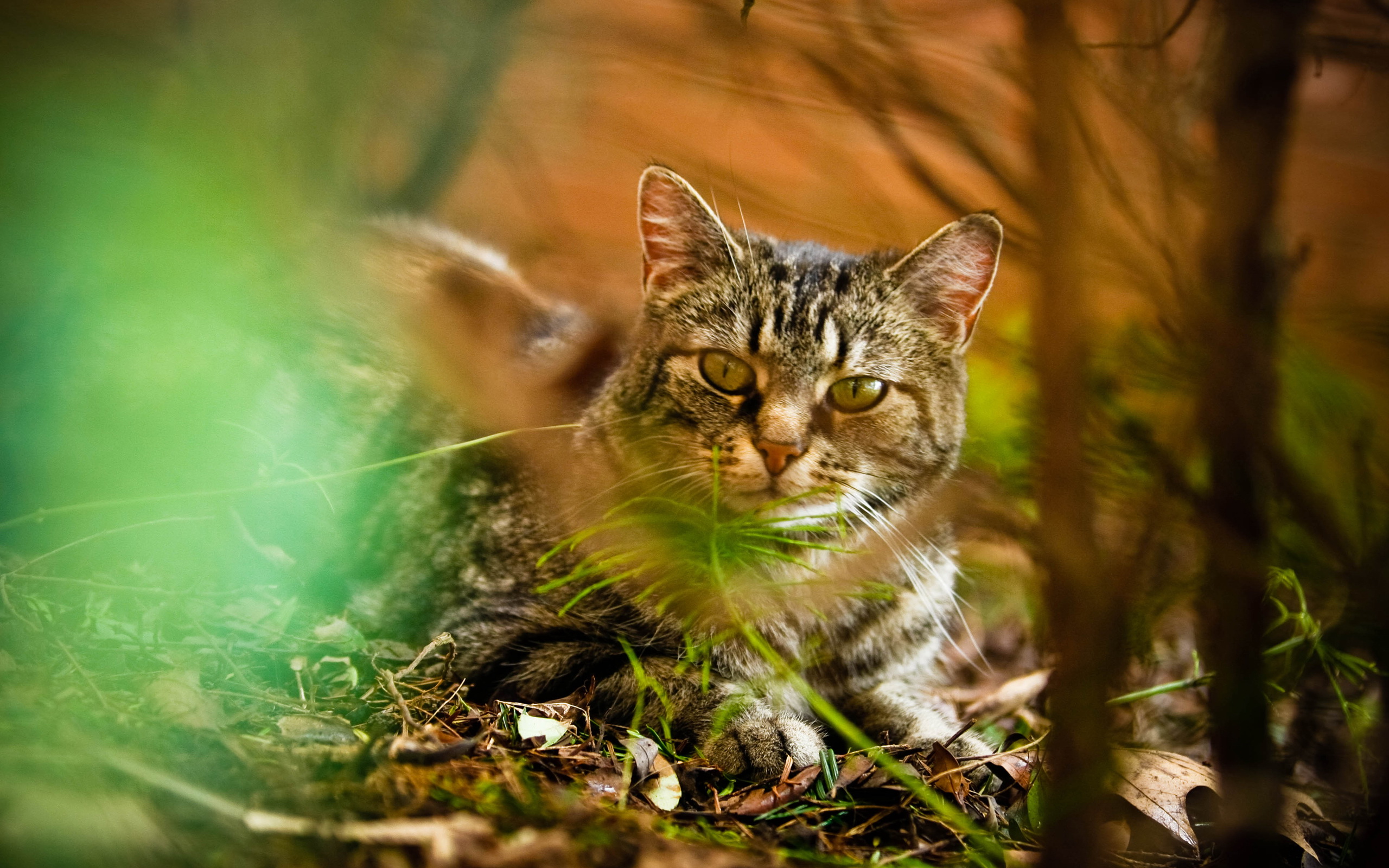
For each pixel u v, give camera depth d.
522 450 1.12
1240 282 0.94
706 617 1.07
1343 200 1.86
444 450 1.07
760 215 1.23
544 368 1.14
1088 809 0.94
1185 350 0.95
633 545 1.08
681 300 1.10
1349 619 1.05
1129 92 0.95
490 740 1.02
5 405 1.14
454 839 0.94
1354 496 1.02
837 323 1.08
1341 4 0.99
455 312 1.16
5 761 0.92
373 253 1.19
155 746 0.96
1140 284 0.95
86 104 1.32
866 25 0.99
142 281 1.14
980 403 1.19
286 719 1.00
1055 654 0.98
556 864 0.94
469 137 1.35
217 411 1.14
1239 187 0.93
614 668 1.07
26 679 0.98
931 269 1.10
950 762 1.04
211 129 1.20
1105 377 1.00
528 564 1.10
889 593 1.06
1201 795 1.04
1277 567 1.01
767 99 1.09
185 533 1.12
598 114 1.45
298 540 1.13
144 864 0.91
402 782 0.97
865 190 1.10
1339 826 1.06
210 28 1.22
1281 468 0.95
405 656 1.08
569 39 1.36
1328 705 1.11
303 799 0.95
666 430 1.09
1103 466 0.99
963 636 1.22
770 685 1.08
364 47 1.25
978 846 1.00
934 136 1.04
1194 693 1.15
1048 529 0.93
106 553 1.11
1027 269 0.95
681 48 1.15
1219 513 0.94
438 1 1.31
